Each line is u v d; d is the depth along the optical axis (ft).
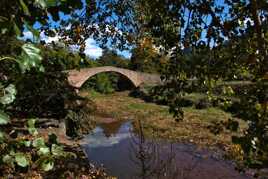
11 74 6.28
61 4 6.11
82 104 69.77
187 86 21.97
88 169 30.14
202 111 119.14
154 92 22.44
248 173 53.62
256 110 15.58
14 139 6.33
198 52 21.30
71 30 28.68
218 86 21.50
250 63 19.98
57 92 39.24
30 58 5.42
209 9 20.80
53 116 43.91
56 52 14.21
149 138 77.41
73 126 58.44
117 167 56.75
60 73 13.91
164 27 22.17
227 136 79.10
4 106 5.74
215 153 66.39
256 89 16.48
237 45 20.77
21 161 6.13
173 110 21.97
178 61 22.03
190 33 21.83
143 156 25.96
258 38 18.04
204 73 21.39
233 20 20.43
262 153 14.49
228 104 19.51
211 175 53.72
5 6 5.64
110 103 174.40
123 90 249.55
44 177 17.95
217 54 21.29
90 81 231.71
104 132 97.30
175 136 83.82
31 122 6.59
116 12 30.86
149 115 129.39
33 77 6.85
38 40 5.57
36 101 25.13
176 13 21.62
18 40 5.68
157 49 23.38
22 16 5.78
